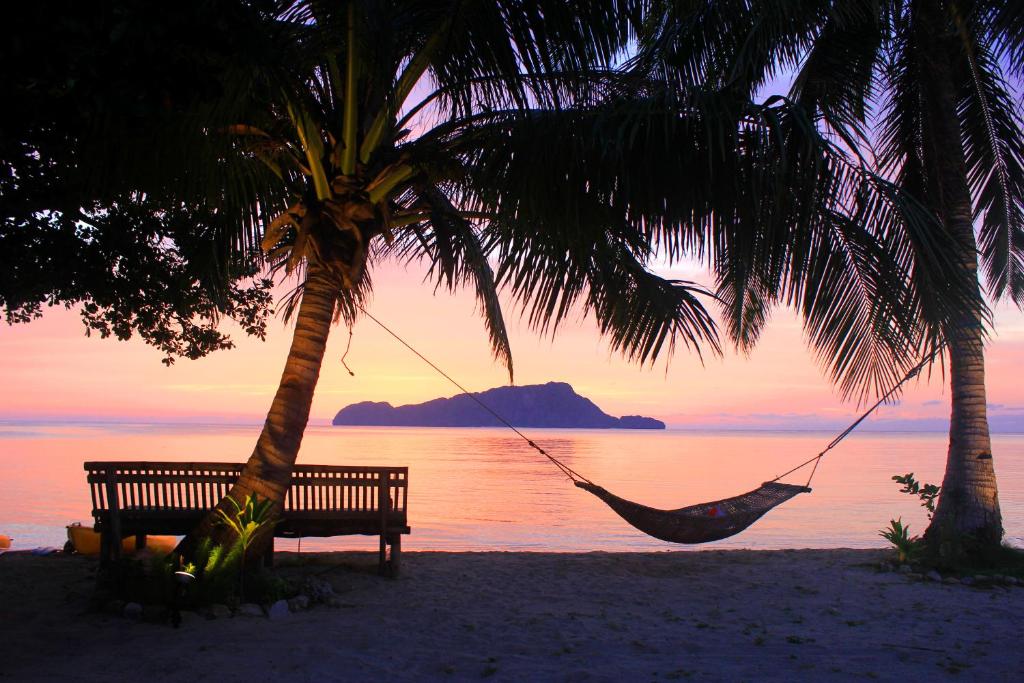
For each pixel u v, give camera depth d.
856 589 7.34
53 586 6.86
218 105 5.64
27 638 5.19
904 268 5.86
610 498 7.11
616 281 7.20
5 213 5.60
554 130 5.64
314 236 6.52
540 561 8.62
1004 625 5.96
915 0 8.92
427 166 6.32
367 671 4.62
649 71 6.81
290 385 6.61
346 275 6.58
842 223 5.98
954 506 8.62
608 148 5.48
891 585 7.52
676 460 83.31
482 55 5.53
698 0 6.24
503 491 37.81
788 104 5.52
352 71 6.11
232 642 5.15
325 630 5.55
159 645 5.05
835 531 20.83
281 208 7.89
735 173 5.48
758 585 7.51
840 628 5.85
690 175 5.59
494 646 5.26
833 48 8.84
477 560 8.67
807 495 35.31
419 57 6.12
